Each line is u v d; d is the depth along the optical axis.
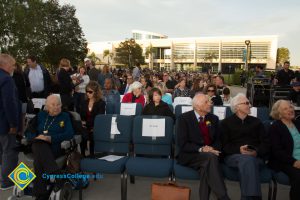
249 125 3.71
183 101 6.39
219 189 3.09
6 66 3.54
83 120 4.86
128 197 3.71
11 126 3.55
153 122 3.95
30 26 20.67
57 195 3.20
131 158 3.68
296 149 3.56
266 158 3.66
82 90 7.99
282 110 3.62
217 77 7.83
